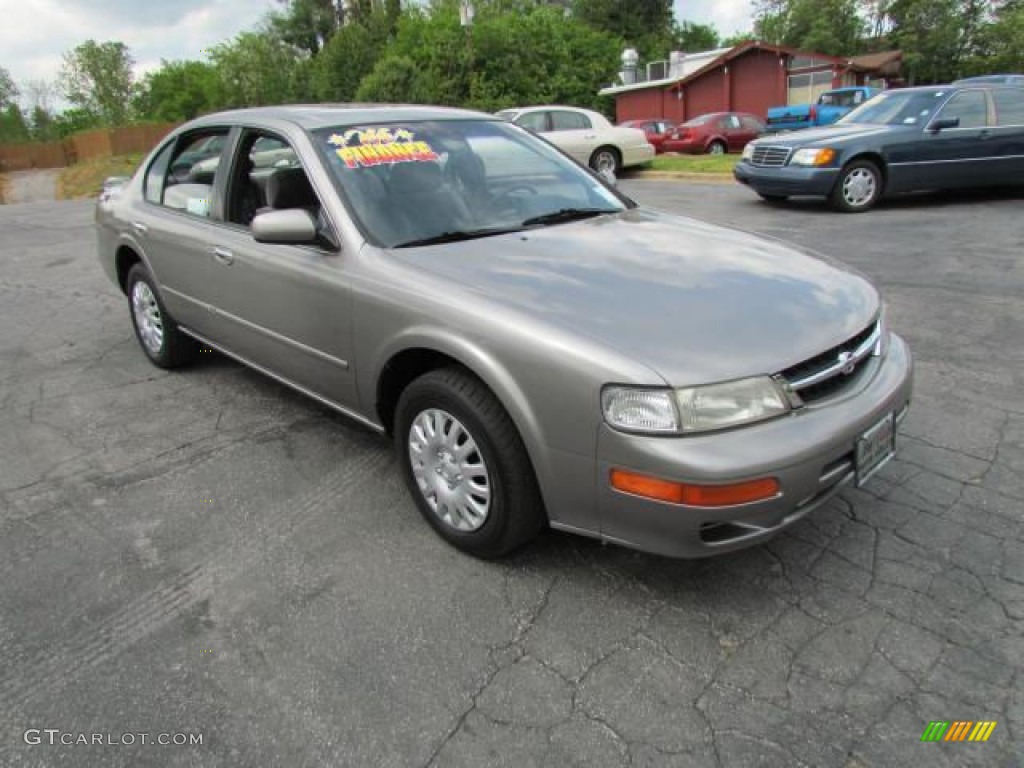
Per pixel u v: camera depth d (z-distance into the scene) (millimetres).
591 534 2375
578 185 3771
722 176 14008
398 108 3811
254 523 3043
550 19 33812
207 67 64688
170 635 2418
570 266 2752
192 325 4309
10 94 69312
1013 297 5531
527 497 2506
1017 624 2314
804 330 2387
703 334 2287
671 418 2109
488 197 3391
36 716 2117
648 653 2270
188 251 3998
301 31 54594
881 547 2715
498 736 1999
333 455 3602
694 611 2439
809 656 2232
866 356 2578
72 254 9414
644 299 2480
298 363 3422
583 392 2213
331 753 1967
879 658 2211
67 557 2852
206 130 4090
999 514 2881
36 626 2480
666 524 2170
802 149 9523
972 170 9500
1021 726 1966
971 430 3562
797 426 2211
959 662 2180
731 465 2082
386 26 38250
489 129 3844
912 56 41281
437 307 2598
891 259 6855
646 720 2033
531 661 2256
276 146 3496
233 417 4086
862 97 25672
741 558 2697
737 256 2926
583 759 1925
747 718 2029
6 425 4086
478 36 28844
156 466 3553
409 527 2971
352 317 2947
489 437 2480
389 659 2283
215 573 2729
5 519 3131
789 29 51500
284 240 2945
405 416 2828
